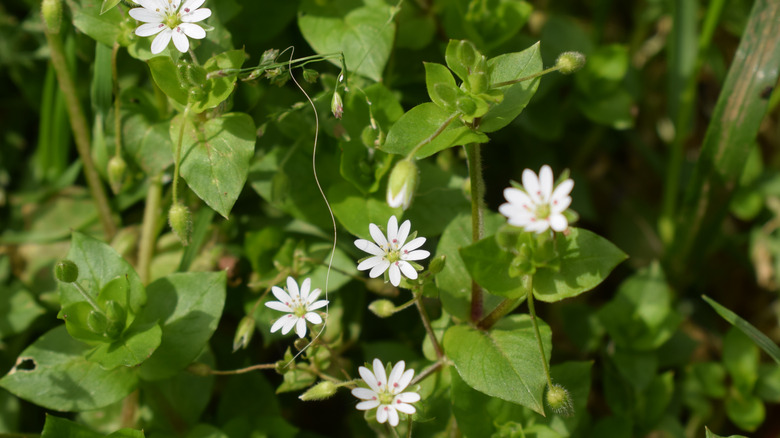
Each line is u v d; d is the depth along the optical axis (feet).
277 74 0.99
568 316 1.12
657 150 1.26
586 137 1.20
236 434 1.03
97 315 0.95
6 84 1.18
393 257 0.95
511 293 0.95
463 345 0.96
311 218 1.05
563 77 1.15
